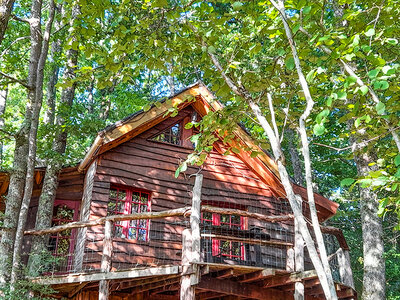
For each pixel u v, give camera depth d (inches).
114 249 384.2
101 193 400.2
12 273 310.0
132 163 421.7
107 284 311.7
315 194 447.8
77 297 365.7
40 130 480.1
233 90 275.0
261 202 451.5
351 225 834.8
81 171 449.4
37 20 357.7
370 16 295.3
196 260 286.2
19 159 328.8
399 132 282.7
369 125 275.0
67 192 454.0
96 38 419.8
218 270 303.3
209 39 269.6
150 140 436.5
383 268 409.7
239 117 296.2
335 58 221.8
